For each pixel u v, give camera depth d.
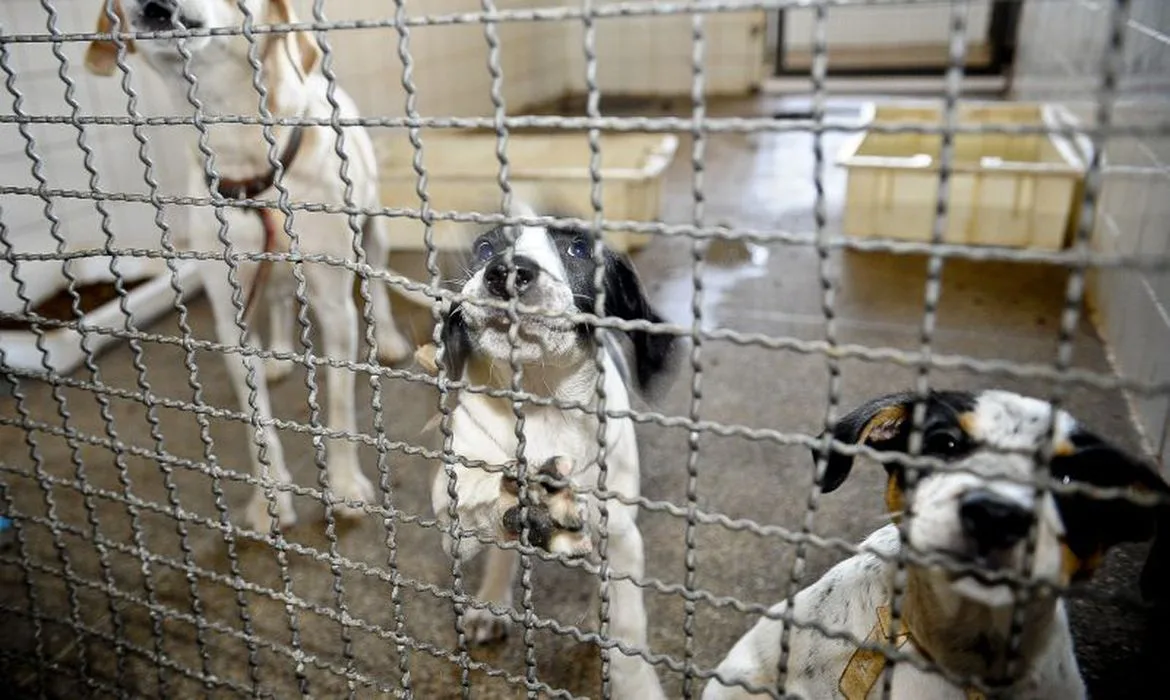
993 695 1.00
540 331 1.58
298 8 4.52
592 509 1.64
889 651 1.05
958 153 4.88
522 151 5.00
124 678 1.94
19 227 3.59
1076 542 1.26
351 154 2.64
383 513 1.34
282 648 1.55
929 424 1.36
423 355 1.92
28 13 3.46
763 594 2.10
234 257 1.32
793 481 2.55
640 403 2.26
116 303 3.70
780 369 3.24
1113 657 1.87
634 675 1.76
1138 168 3.09
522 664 1.94
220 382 3.35
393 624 2.05
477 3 6.72
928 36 8.79
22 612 1.88
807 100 8.12
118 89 3.85
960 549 1.14
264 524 2.43
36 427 1.64
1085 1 4.69
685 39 8.70
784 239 0.94
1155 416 2.65
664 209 5.22
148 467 2.79
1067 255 0.81
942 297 3.86
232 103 2.25
